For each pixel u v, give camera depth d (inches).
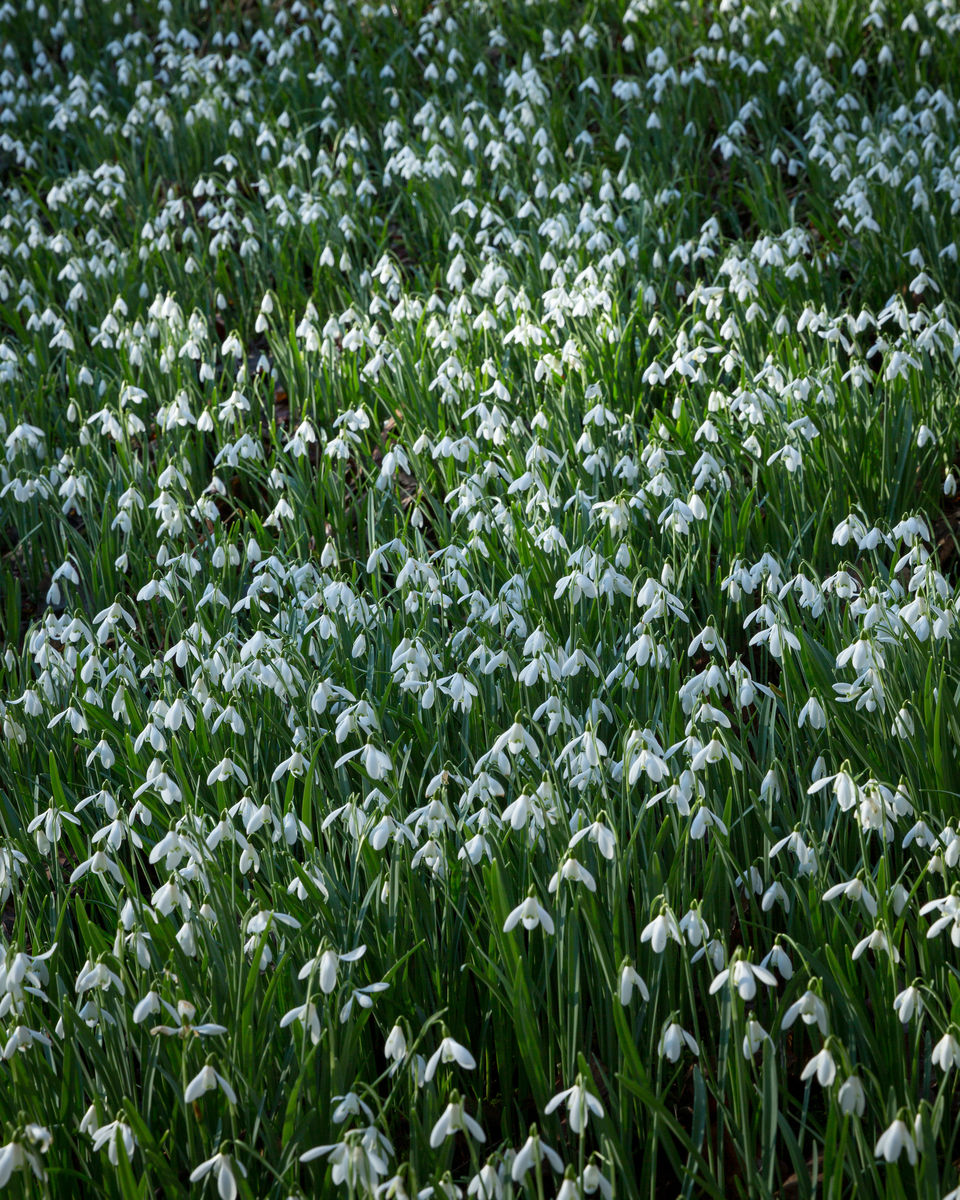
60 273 195.3
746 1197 72.1
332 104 252.2
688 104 228.5
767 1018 81.5
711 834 79.0
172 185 244.1
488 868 77.6
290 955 77.5
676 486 127.7
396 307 175.2
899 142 204.7
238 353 160.6
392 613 118.2
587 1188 62.1
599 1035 79.0
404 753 95.8
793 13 255.4
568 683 103.1
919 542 101.3
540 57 269.9
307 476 145.9
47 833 88.5
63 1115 72.0
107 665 108.3
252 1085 72.5
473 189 212.2
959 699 92.0
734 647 119.6
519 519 121.7
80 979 72.5
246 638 118.3
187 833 81.6
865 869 75.5
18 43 327.0
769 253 165.5
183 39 301.4
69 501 142.1
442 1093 70.2
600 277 173.2
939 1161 72.6
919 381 140.2
